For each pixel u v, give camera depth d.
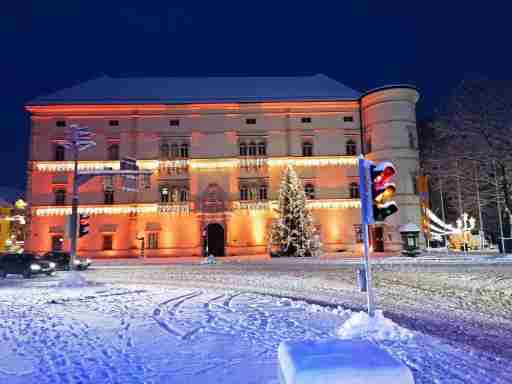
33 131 48.47
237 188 49.09
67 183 48.03
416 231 40.31
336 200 49.66
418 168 47.72
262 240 48.41
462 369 6.76
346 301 14.90
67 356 7.61
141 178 24.94
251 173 49.50
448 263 29.66
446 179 50.66
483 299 14.95
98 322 10.79
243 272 26.53
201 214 48.12
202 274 25.86
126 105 49.00
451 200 53.56
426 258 34.94
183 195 49.03
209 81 55.38
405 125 47.44
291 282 20.78
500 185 42.81
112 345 8.38
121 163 23.41
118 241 47.59
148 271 29.05
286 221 42.19
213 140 49.69
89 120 48.97
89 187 48.19
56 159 48.41
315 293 16.97
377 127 47.97
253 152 50.12
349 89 54.09
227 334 9.29
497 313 12.47
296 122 50.53
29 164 48.00
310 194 49.78
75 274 20.25
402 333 8.97
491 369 6.79
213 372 6.61
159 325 10.33
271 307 13.07
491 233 54.22
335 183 49.97
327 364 3.24
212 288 18.75
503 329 10.28
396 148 46.94
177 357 7.48
